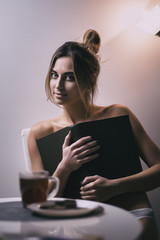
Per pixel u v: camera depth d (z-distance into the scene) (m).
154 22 1.80
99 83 1.89
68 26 1.88
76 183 1.31
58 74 1.49
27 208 0.81
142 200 1.34
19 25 1.87
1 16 1.86
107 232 0.61
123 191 1.29
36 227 0.64
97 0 1.90
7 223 0.67
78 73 1.47
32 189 0.80
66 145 1.33
